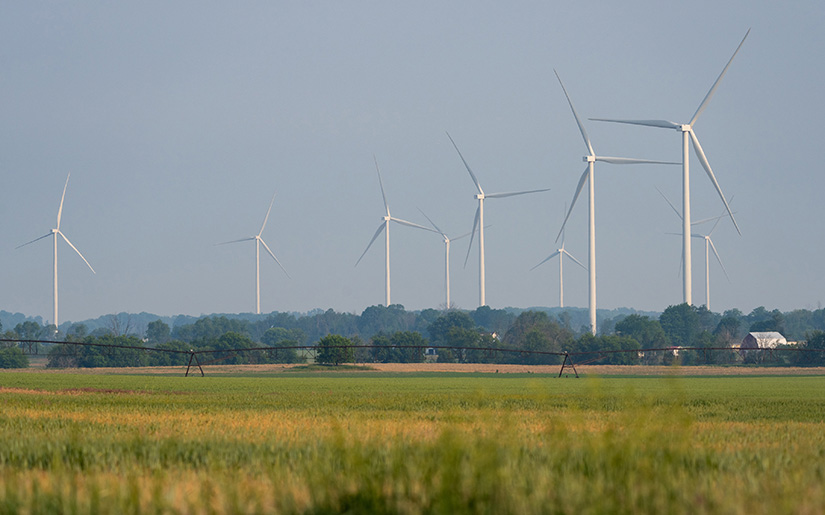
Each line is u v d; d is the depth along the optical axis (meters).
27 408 151.50
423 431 91.12
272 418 122.00
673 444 50.03
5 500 43.94
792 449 75.00
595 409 156.50
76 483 48.22
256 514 41.44
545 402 185.38
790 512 40.16
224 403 180.75
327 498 42.03
